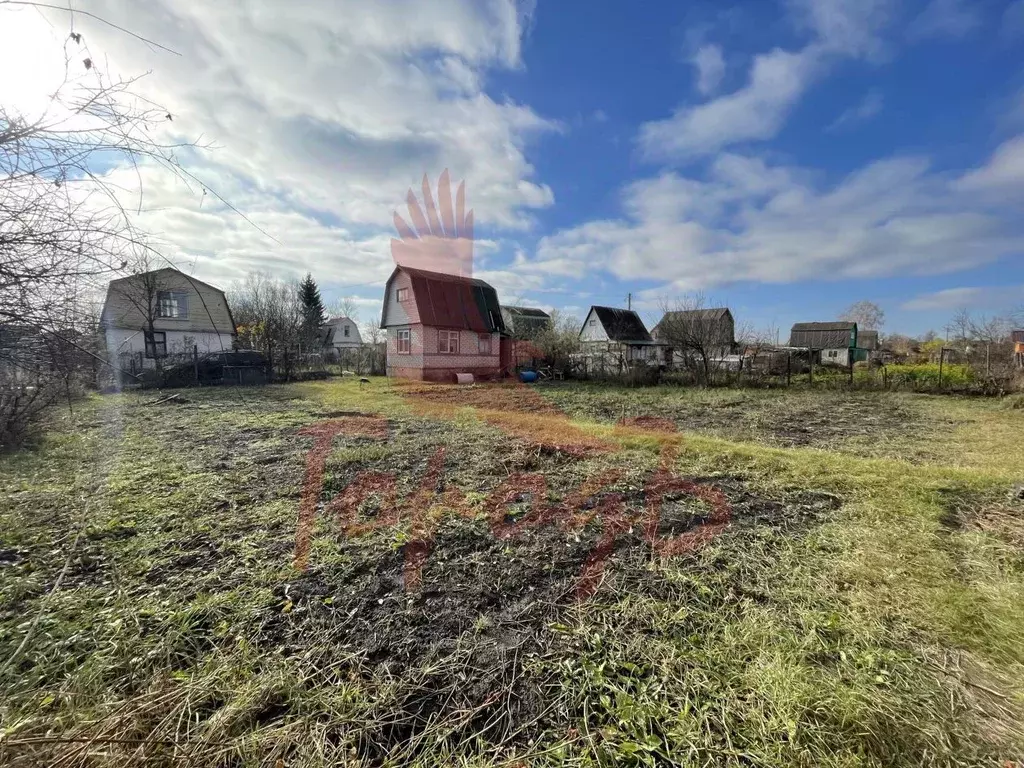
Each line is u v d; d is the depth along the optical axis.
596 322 24.91
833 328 25.53
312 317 32.03
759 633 1.71
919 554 2.36
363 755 1.21
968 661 1.55
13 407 4.68
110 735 1.21
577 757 1.20
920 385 10.65
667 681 1.47
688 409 8.52
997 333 12.30
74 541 2.53
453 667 1.54
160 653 1.58
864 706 1.33
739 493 3.38
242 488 3.56
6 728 1.22
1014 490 3.30
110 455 4.70
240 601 1.95
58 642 1.64
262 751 1.21
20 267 1.80
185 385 12.61
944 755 1.20
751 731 1.27
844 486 3.47
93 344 2.43
